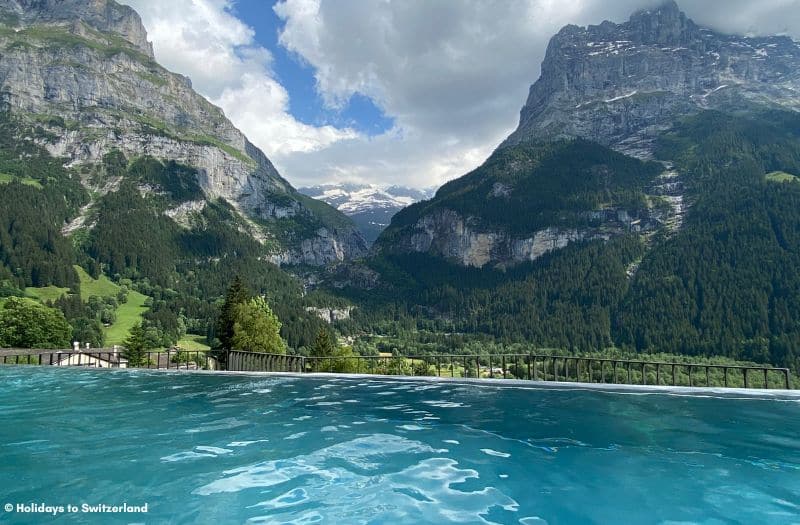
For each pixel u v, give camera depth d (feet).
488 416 34.55
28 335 197.77
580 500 19.25
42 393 44.34
